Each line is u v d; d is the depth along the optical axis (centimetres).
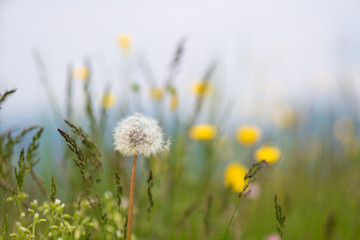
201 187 58
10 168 41
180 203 56
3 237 39
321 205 64
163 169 54
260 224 59
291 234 60
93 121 48
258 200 58
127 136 37
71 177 47
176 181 54
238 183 55
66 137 38
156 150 38
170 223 53
